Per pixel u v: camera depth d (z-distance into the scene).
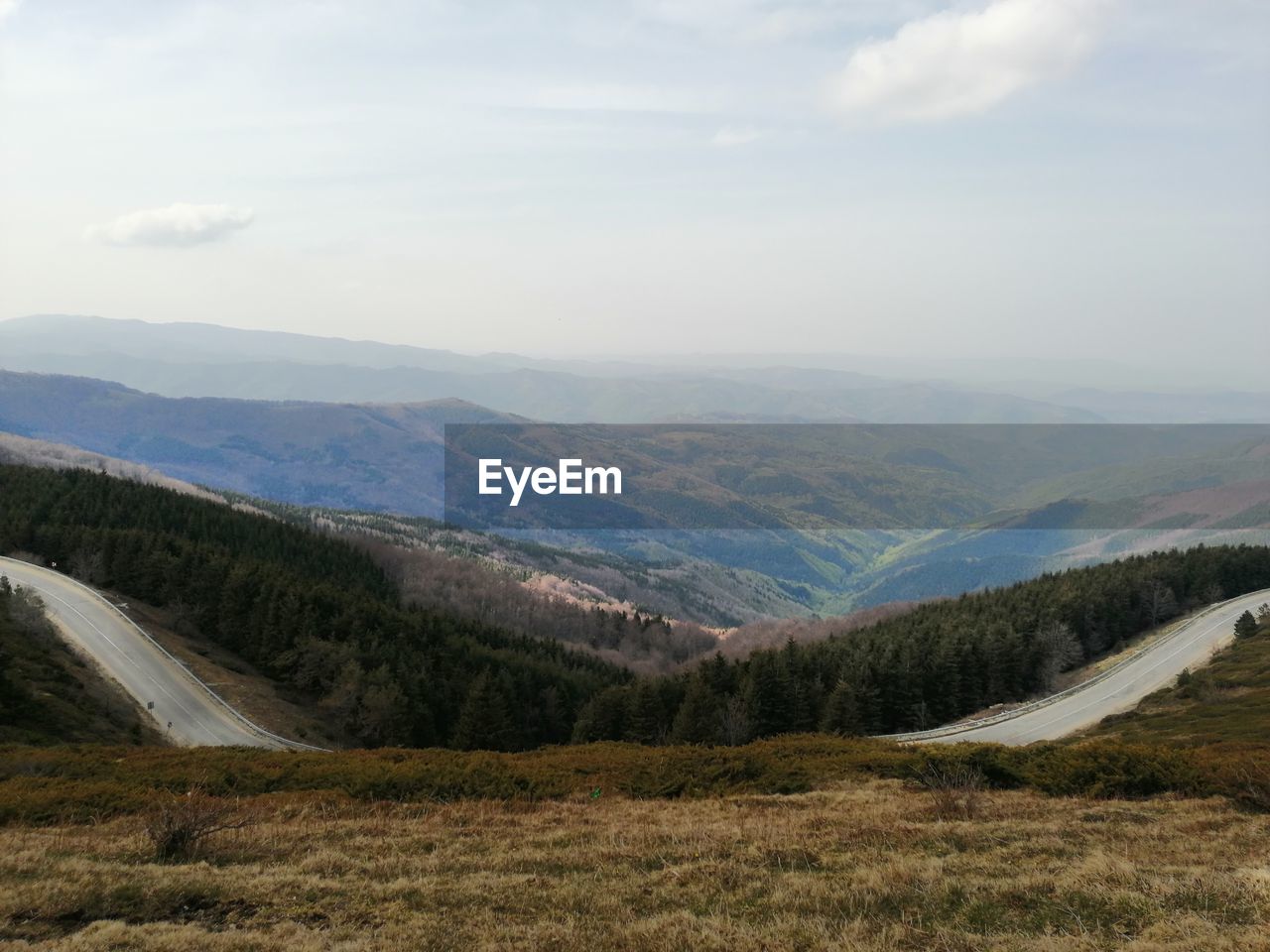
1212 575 119.12
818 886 16.02
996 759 31.59
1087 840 19.86
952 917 14.41
